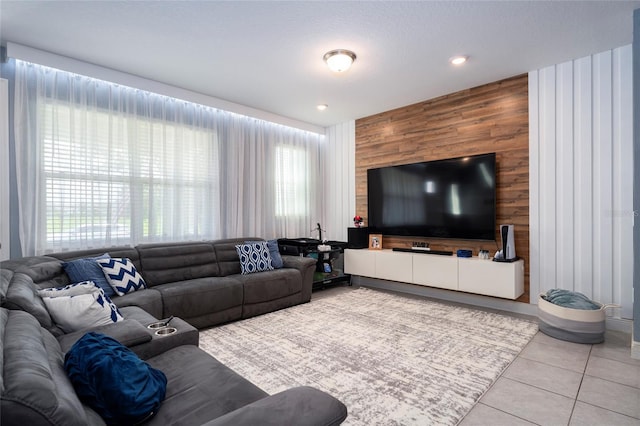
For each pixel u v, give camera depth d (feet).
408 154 14.98
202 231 13.38
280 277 12.28
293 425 2.87
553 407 6.07
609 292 10.13
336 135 18.10
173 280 11.17
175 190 12.60
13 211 9.49
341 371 7.43
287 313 11.83
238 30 8.73
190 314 9.86
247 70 11.16
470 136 13.02
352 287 16.37
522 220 11.81
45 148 9.84
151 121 11.94
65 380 3.54
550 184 11.19
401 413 5.88
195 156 13.14
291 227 16.94
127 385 3.72
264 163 15.74
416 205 14.48
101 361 3.76
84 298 6.68
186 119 13.03
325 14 8.03
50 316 6.37
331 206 18.37
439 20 8.32
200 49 9.72
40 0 7.39
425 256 13.17
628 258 9.83
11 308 5.57
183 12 7.91
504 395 6.47
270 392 6.57
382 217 15.72
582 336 8.91
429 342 9.07
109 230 10.89
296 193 17.31
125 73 11.23
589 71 10.40
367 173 16.33
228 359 8.05
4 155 9.27
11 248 9.46
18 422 2.43
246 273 12.66
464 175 12.96
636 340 8.05
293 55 10.12
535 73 11.43
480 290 11.68
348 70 11.21
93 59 10.28
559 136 11.00
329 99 14.07
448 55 10.20
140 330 5.65
